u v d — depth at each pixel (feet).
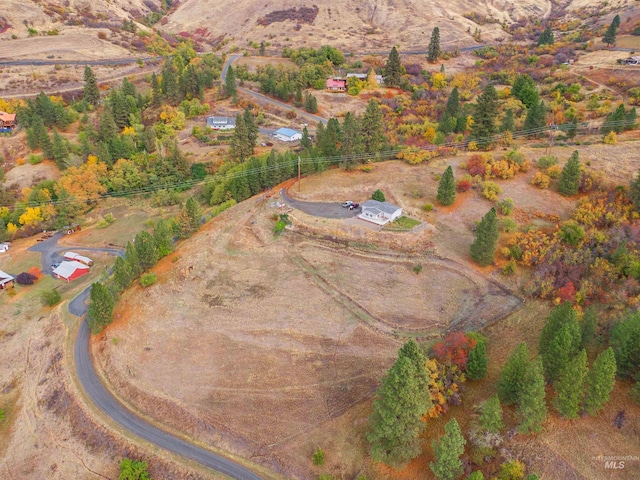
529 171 314.14
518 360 160.15
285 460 167.22
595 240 236.02
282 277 250.16
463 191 298.35
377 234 269.64
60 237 350.23
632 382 168.35
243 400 187.52
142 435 179.83
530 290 222.69
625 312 192.95
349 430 173.78
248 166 351.25
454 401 171.83
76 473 174.60
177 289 245.86
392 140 399.65
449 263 249.96
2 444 191.21
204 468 167.12
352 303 230.48
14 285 285.43
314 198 311.88
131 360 208.33
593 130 365.40
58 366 213.25
